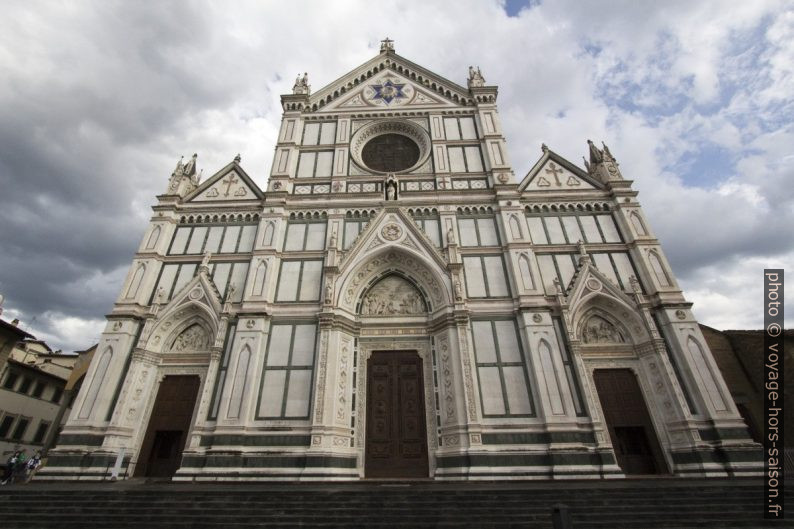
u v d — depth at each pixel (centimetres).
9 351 3256
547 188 3081
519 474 2052
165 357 2536
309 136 3431
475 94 3541
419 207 2977
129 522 1384
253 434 2197
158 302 2611
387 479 2152
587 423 2183
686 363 2302
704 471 2022
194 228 2962
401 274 2842
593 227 2889
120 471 2178
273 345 2470
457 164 3219
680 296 2508
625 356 2475
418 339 2619
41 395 4516
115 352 2431
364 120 3509
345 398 2397
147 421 2367
